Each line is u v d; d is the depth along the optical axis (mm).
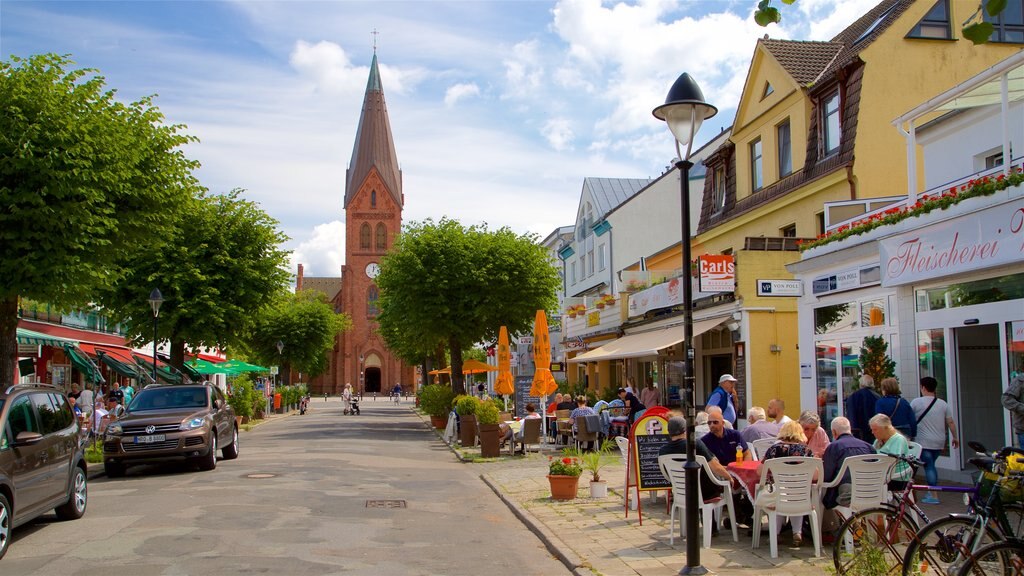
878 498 8016
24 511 9078
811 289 16219
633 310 27188
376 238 95438
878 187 19031
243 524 10484
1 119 14000
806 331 16375
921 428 10984
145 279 25906
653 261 33438
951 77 19672
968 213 11492
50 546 9062
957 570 5863
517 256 35281
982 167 15234
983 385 12312
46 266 14180
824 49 23625
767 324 18766
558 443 23203
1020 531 6266
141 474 16891
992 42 20125
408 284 34625
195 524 10430
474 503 13180
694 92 7844
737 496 9742
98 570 7859
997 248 10914
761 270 18922
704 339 23219
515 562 8672
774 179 22922
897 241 13094
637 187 46156
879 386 13859
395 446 25141
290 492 13688
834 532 8930
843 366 15180
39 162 13844
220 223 27219
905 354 13211
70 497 10664
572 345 36469
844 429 8875
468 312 34312
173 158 17281
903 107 19406
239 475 16234
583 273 47812
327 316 67938
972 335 12352
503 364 25438
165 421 16594
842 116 19812
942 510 10375
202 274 26641
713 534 9594
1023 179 10531
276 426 38125
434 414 33906
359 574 7887
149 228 16844
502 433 21156
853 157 19000
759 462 9312
